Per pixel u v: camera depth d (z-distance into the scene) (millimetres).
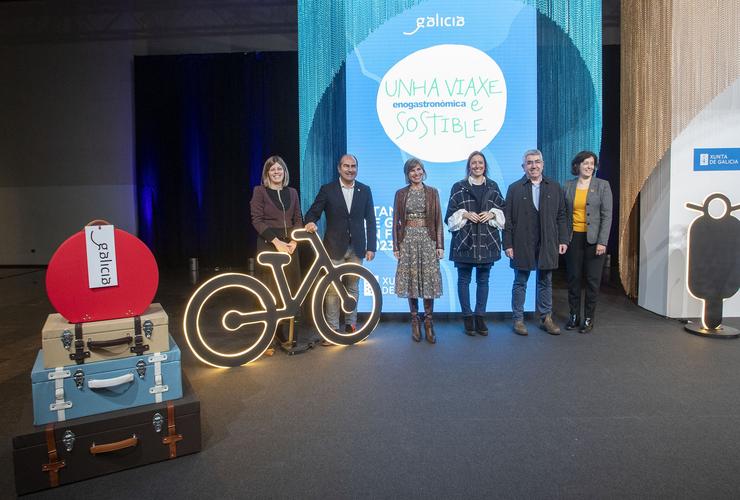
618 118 7652
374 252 3736
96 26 7977
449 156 4125
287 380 2871
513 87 4086
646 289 4527
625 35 4414
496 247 3650
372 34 4078
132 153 8211
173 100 8023
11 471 1931
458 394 2641
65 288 1958
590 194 3715
